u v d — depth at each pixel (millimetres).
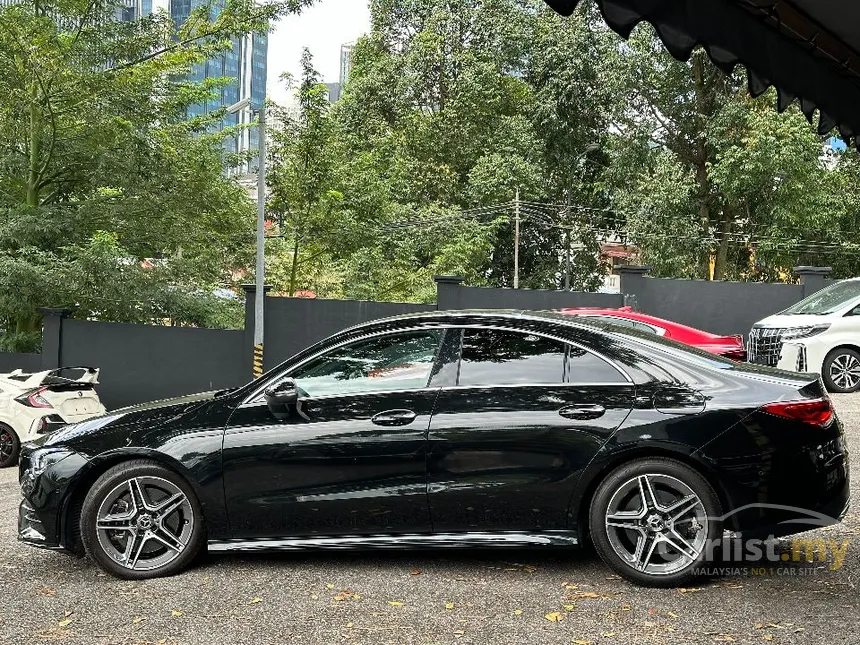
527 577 5027
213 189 23844
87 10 20672
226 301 23969
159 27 21406
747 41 4121
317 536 5164
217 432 5242
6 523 7277
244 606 4652
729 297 19859
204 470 5188
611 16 3562
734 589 4746
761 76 4305
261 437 5180
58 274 19578
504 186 39594
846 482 4801
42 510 5383
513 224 42875
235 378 19641
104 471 5426
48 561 5762
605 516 4801
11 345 21203
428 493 5000
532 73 44625
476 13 44531
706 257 36062
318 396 5238
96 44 20656
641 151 37156
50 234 20375
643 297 20141
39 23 19297
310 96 26469
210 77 29344
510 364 5113
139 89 20922
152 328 19859
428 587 4883
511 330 5195
